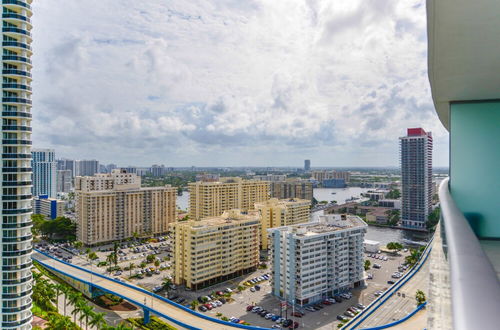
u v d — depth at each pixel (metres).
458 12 7.94
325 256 99.38
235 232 118.31
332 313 90.12
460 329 3.54
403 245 172.62
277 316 87.69
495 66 10.27
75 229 181.62
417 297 91.56
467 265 5.21
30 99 69.69
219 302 96.38
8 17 67.19
